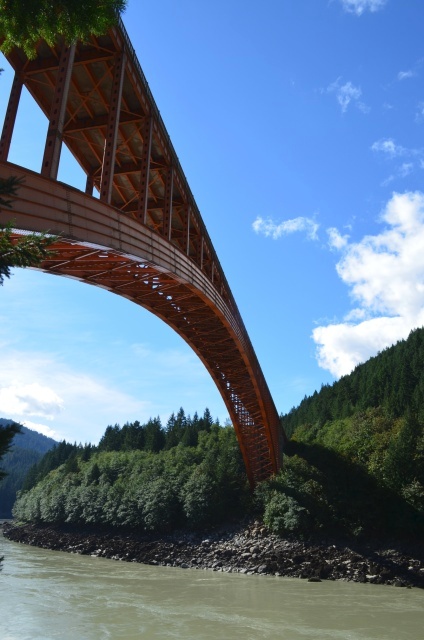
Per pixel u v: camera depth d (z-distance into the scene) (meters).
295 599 38.41
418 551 53.44
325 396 132.00
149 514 76.69
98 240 21.53
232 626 29.84
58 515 99.00
